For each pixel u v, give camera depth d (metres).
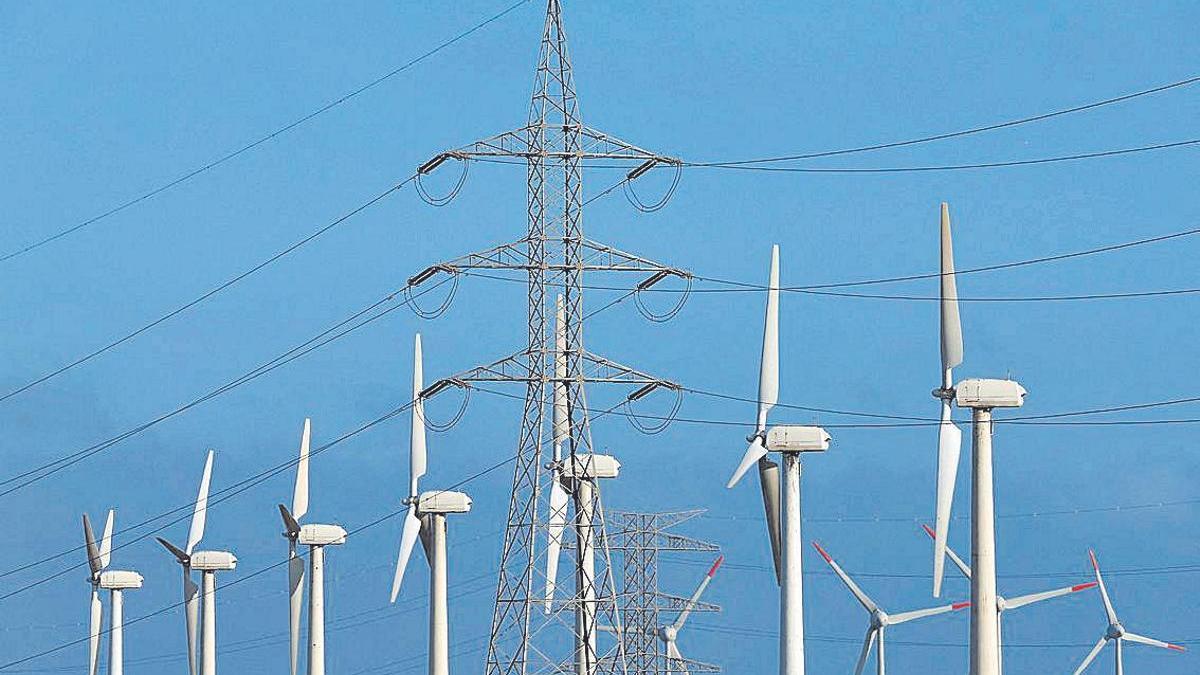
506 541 105.94
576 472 108.69
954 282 85.12
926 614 129.88
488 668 104.75
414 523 122.94
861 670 130.88
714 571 142.00
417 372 125.62
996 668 78.75
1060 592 135.00
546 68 106.88
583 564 107.69
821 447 92.31
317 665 134.25
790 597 92.31
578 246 106.56
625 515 136.62
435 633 118.69
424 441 124.62
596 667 106.00
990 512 79.56
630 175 108.19
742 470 96.12
